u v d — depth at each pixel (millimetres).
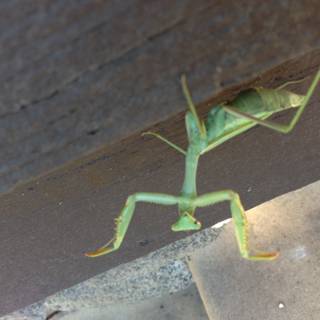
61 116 77
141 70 72
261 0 67
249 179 136
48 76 70
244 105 98
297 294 175
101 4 63
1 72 69
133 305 200
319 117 120
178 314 195
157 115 79
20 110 75
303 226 178
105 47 68
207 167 128
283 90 102
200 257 186
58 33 65
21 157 84
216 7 66
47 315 202
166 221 146
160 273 192
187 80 74
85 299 197
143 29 66
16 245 138
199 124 98
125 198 129
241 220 107
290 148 129
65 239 141
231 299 180
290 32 72
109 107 77
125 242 150
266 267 179
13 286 157
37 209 126
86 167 115
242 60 73
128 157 116
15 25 63
